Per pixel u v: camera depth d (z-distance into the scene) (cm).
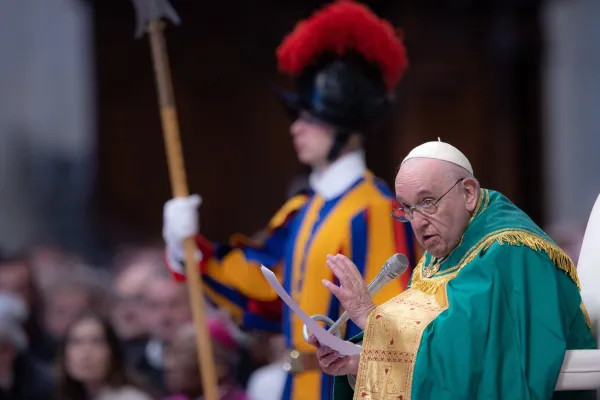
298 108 1794
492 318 1125
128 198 4166
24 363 2262
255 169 4153
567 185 4212
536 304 1139
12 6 4684
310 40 1773
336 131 1770
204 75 4109
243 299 1859
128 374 2103
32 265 2772
